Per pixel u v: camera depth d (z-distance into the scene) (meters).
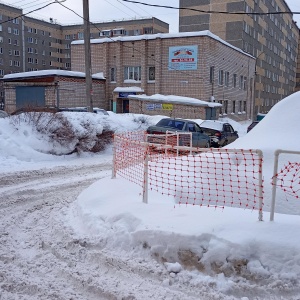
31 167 12.17
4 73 74.62
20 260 5.06
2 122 14.41
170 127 16.58
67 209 7.44
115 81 38.31
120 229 5.34
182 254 4.68
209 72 35.25
